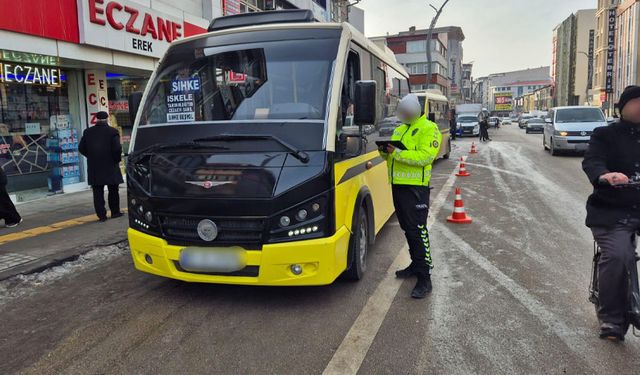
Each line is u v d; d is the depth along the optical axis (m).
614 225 3.69
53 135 10.67
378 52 6.81
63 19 9.14
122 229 7.54
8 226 7.72
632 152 3.58
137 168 4.70
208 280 4.36
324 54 4.88
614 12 64.19
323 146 4.35
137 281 5.42
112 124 12.30
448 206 9.45
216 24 5.83
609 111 62.84
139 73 12.01
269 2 18.70
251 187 4.20
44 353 3.81
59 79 10.76
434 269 5.62
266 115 4.62
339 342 3.87
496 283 5.13
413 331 4.04
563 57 101.75
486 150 23.62
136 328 4.21
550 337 3.90
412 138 4.72
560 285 5.04
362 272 5.32
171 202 4.38
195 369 3.51
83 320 4.42
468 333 3.99
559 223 7.86
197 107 4.87
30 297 5.02
